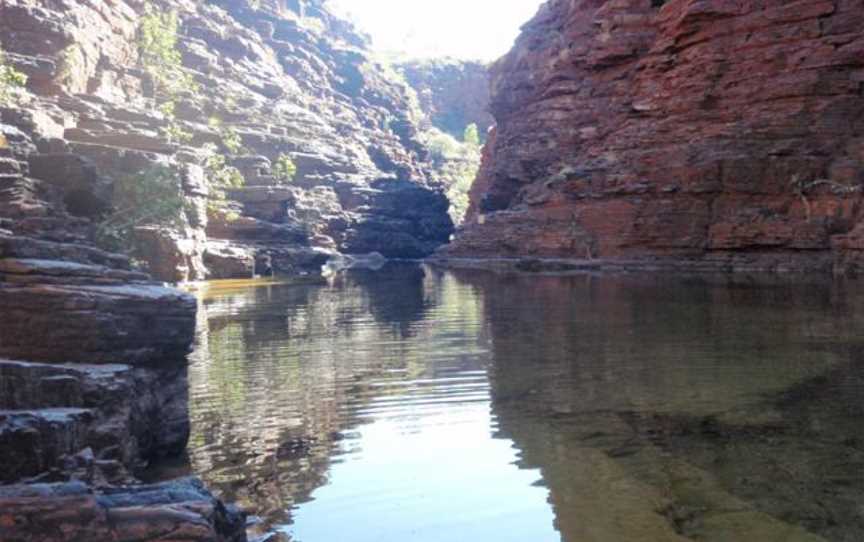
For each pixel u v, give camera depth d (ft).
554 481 29.89
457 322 80.53
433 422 39.29
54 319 32.14
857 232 140.46
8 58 181.78
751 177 166.20
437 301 105.91
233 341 69.41
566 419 38.93
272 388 48.24
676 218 174.09
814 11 169.48
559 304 94.73
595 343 62.34
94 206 104.83
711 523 24.99
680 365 51.47
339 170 341.82
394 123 492.13
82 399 28.78
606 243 188.14
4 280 33.17
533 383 47.85
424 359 57.88
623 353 57.11
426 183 440.45
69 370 29.40
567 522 25.88
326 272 217.77
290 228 238.07
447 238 372.17
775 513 25.53
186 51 330.75
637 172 184.96
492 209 272.10
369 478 30.91
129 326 33.63
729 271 152.87
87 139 162.50
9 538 18.13
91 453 25.89
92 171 103.76
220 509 21.45
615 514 26.27
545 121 249.75
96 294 33.04
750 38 177.17
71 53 200.34
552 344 62.85
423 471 31.68
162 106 251.39
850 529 24.00
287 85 394.52
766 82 172.86
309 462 33.17
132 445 30.66
